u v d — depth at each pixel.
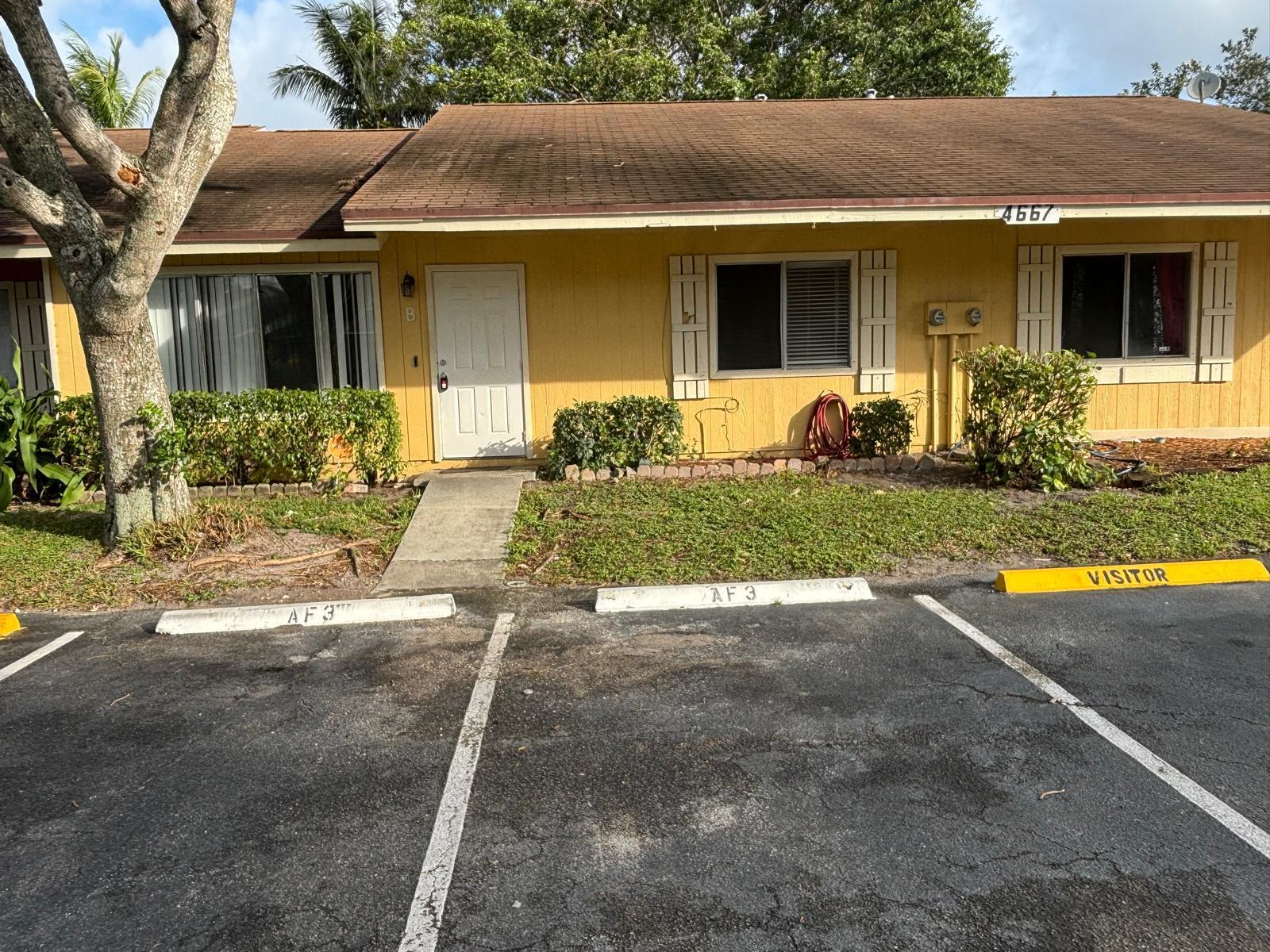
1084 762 4.04
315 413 9.70
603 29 23.42
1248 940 2.91
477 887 3.26
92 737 4.52
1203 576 6.65
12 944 2.99
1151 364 11.42
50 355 10.30
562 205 9.39
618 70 21.80
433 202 9.43
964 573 6.91
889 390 11.20
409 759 4.21
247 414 9.73
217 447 9.73
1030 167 10.80
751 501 8.85
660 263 10.84
